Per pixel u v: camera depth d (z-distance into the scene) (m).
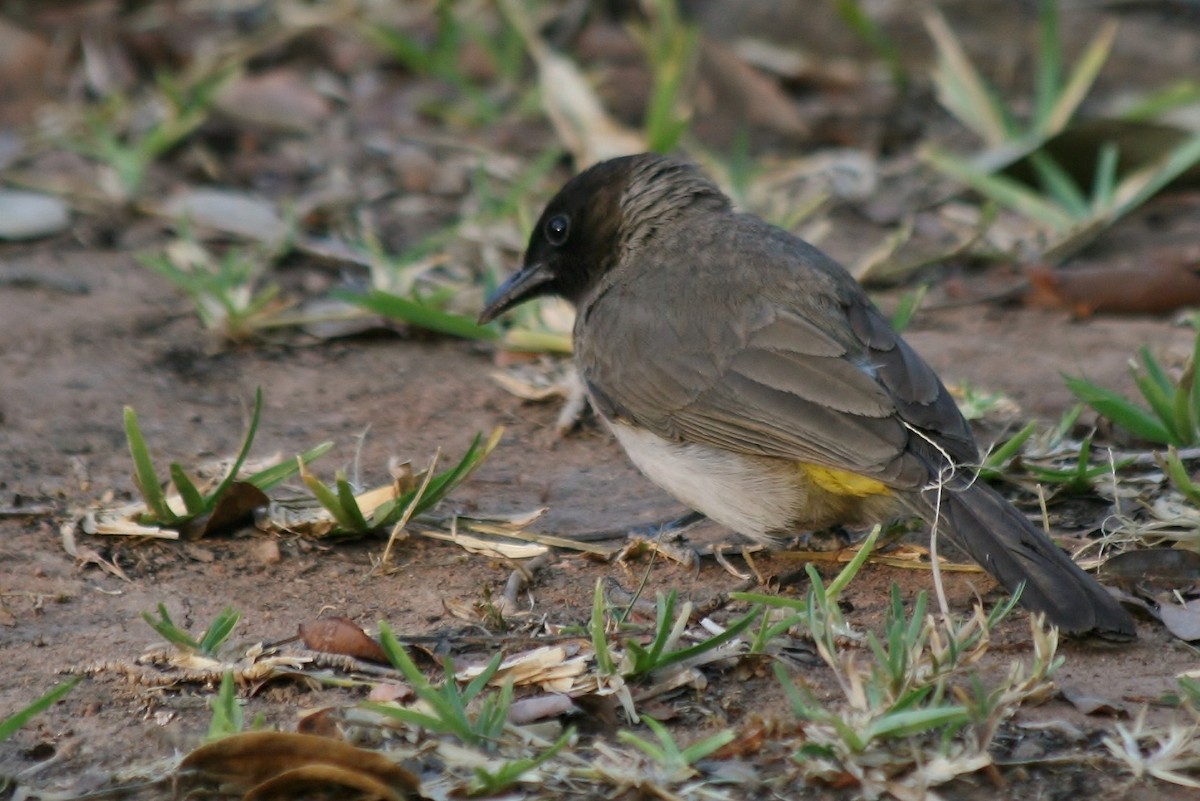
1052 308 14.14
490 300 12.20
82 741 7.71
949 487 9.05
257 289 14.37
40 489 10.70
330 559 9.87
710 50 18.22
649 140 16.44
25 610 9.08
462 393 12.61
